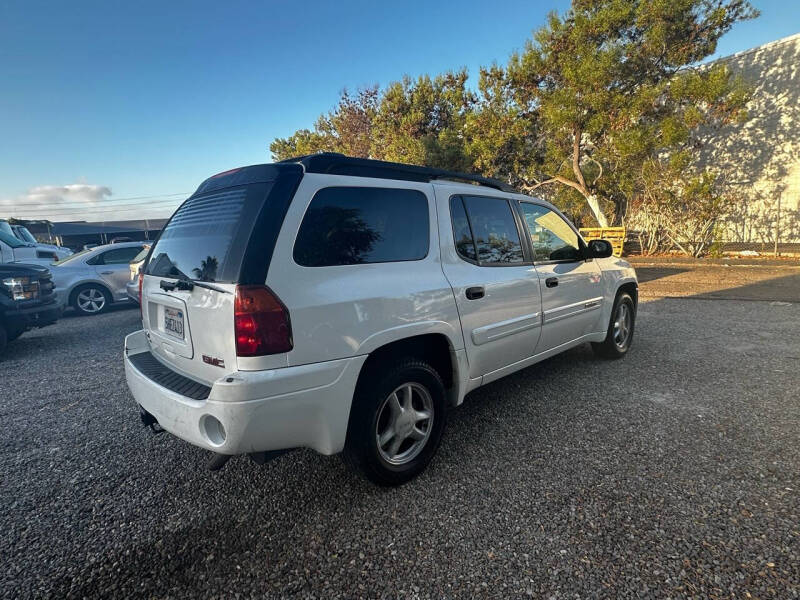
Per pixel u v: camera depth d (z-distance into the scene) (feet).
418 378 8.95
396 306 8.45
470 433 10.89
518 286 11.30
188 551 7.23
